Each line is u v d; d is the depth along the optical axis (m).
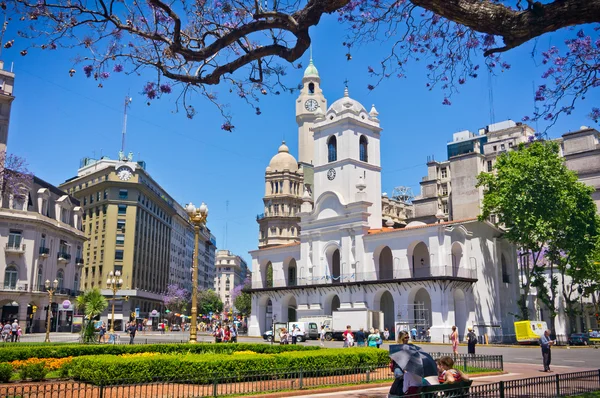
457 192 74.62
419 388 10.65
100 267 92.50
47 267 68.88
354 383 18.59
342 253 60.72
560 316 64.44
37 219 65.44
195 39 13.58
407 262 54.78
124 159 100.19
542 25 8.95
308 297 63.19
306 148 108.81
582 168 71.75
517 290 59.62
